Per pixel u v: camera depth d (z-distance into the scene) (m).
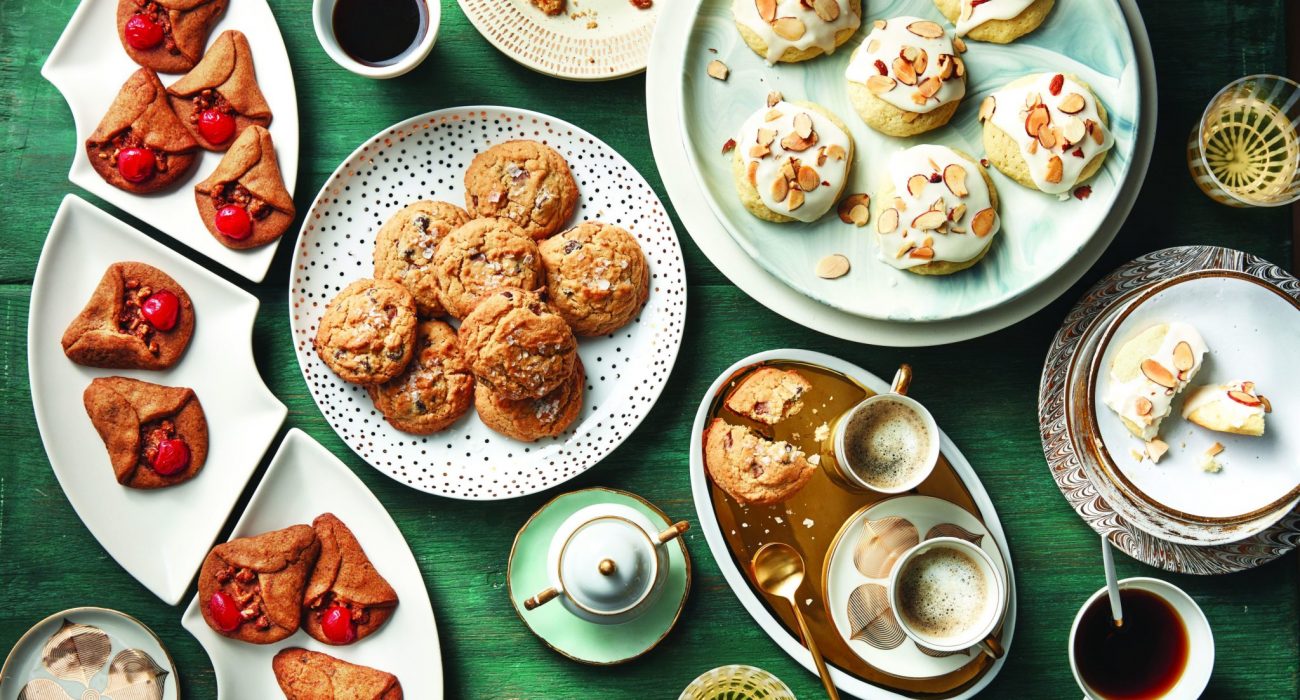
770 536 1.21
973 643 1.16
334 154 1.24
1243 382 1.16
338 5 1.20
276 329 1.24
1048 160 1.15
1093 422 1.16
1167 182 1.23
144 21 1.21
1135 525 1.18
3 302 1.23
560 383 1.17
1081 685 1.18
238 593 1.20
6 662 1.21
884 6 1.18
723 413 1.21
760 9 1.15
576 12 1.23
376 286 1.19
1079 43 1.17
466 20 1.24
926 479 1.21
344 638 1.20
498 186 1.20
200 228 1.22
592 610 1.17
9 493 1.23
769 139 1.16
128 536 1.21
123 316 1.21
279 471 1.21
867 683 1.21
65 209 1.21
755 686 1.21
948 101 1.16
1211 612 1.23
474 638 1.23
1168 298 1.16
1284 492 1.16
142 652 1.22
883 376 1.23
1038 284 1.15
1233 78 1.23
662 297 1.22
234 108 1.21
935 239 1.16
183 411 1.21
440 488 1.21
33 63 1.23
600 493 1.21
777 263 1.18
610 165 1.22
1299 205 1.23
